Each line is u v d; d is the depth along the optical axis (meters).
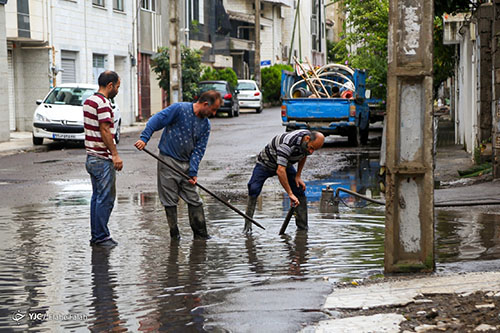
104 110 10.81
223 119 48.62
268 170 11.98
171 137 11.25
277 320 6.59
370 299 7.01
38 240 11.11
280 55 91.56
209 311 7.04
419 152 8.04
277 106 75.56
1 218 13.23
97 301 7.62
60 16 38.19
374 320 6.34
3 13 31.36
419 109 7.98
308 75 32.22
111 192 10.85
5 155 26.22
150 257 9.84
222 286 8.11
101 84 11.20
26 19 34.47
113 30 44.75
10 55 36.41
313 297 7.31
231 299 7.42
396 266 8.22
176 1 34.06
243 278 8.49
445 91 61.25
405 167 8.05
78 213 13.82
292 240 10.96
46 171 21.23
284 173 11.42
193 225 11.21
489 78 20.11
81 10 40.59
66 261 9.62
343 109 29.86
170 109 11.23
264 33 87.06
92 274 8.87
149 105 51.12
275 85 74.06
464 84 26.59
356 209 14.07
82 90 31.03
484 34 19.92
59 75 38.44
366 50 37.88
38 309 7.37
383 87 36.09
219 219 13.04
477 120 21.08
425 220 8.12
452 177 18.75
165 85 49.22
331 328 6.17
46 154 26.38
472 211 13.20
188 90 49.28
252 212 12.09
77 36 40.22
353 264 9.13
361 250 10.11
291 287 7.79
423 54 7.87
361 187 17.45
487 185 16.33
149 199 15.74
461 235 10.85
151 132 11.20
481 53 20.06
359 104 30.48
